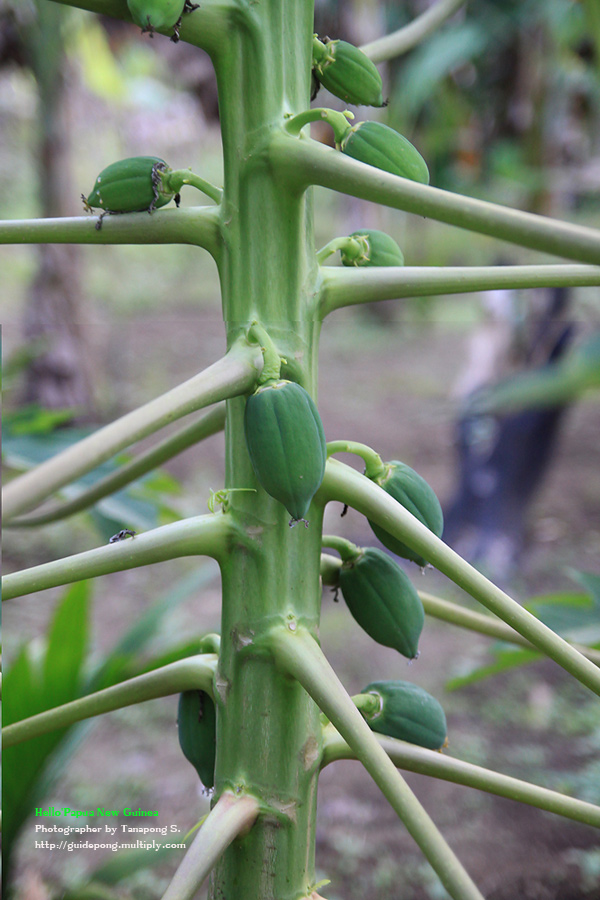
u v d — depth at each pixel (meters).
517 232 0.75
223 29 0.86
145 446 5.86
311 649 0.89
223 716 0.93
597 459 5.73
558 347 3.86
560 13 3.02
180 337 8.24
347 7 4.13
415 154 0.88
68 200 5.22
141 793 2.54
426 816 0.83
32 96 6.45
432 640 3.50
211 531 0.90
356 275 0.90
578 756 2.75
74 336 5.52
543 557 4.31
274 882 0.93
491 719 2.97
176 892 0.85
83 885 1.40
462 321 8.69
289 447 0.83
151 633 1.43
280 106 0.87
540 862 2.23
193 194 9.30
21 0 4.25
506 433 4.03
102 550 0.87
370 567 0.95
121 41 4.64
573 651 0.85
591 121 4.02
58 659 1.28
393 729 0.95
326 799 2.62
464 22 3.27
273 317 0.89
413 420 6.24
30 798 1.29
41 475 0.74
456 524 4.23
